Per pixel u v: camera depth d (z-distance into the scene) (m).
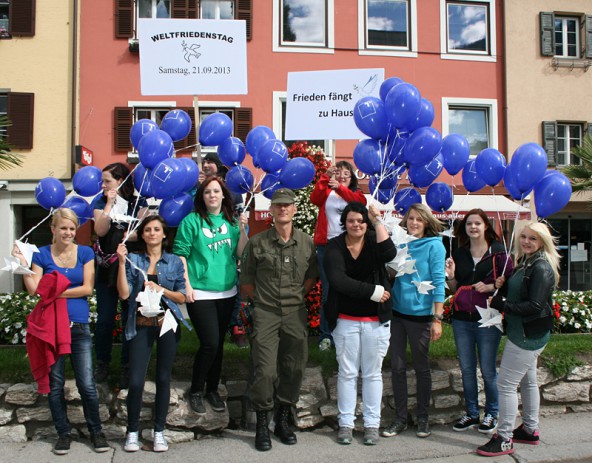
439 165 5.46
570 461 4.29
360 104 5.09
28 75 13.12
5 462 4.16
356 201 4.86
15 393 4.62
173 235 5.75
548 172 4.78
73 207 5.22
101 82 13.27
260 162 5.41
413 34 14.16
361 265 4.50
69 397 4.65
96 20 13.29
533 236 4.31
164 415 4.39
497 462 4.21
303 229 7.75
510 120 14.51
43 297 4.09
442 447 4.49
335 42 13.89
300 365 4.49
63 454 4.29
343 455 4.32
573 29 15.09
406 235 4.61
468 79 14.38
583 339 6.10
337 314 4.56
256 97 13.64
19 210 13.21
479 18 14.58
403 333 4.78
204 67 6.07
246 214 5.37
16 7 13.10
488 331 4.73
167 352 4.36
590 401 5.42
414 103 4.77
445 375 5.14
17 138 12.99
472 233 4.92
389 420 4.99
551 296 4.27
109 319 4.85
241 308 4.88
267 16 13.70
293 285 4.51
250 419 4.95
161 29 6.02
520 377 4.31
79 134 13.18
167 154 4.86
